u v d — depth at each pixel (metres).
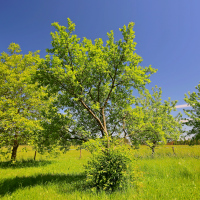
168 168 9.16
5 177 8.87
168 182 6.60
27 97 15.43
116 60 8.28
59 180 7.84
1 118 13.39
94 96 9.27
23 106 14.95
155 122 8.73
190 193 5.14
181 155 15.92
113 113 9.08
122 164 6.25
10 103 13.91
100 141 6.74
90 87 8.74
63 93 8.62
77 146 8.80
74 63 7.91
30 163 14.62
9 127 12.77
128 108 8.44
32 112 15.47
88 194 5.50
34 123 13.07
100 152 6.69
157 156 16.06
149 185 6.23
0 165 13.84
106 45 8.66
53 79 7.38
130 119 8.70
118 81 8.66
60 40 7.44
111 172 5.97
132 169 6.47
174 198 4.78
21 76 14.70
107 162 6.25
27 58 16.08
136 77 7.61
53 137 7.96
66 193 5.85
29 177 8.65
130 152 6.66
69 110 9.05
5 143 13.55
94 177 6.20
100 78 8.42
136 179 6.39
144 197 4.99
